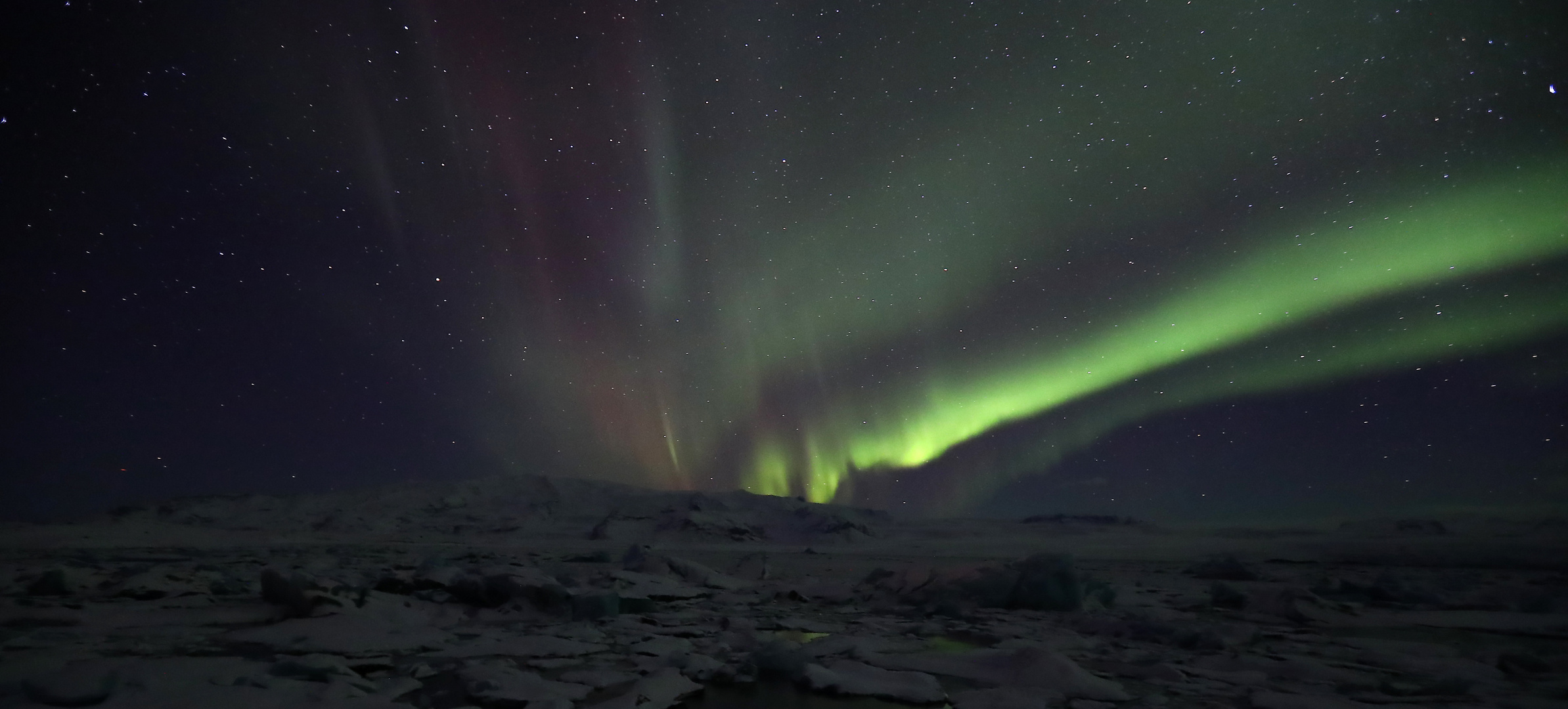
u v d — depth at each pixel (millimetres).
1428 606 9680
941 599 9688
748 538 52438
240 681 4559
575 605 8094
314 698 4203
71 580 9953
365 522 56969
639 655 5965
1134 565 20562
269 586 8234
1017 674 5184
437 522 58344
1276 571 16734
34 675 4379
